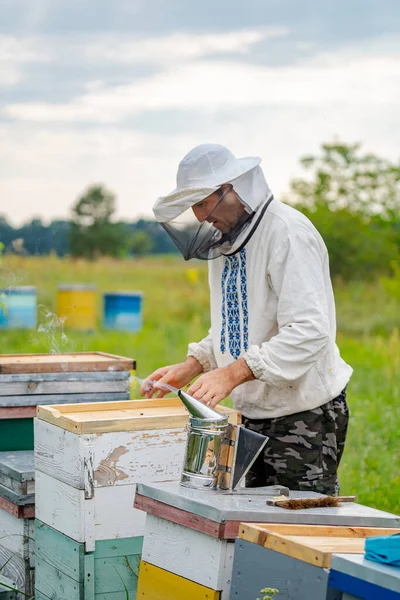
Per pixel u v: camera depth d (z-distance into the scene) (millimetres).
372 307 14812
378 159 21328
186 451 2664
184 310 16969
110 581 2805
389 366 8805
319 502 2520
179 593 2465
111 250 38969
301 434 3049
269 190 3016
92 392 3609
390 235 18984
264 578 2176
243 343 3102
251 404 3117
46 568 2959
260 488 2637
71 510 2787
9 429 3555
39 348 9766
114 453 2787
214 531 2326
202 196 2828
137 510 2840
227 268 3127
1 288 6043
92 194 40094
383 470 5457
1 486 3197
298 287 2891
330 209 19250
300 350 2857
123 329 14273
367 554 2006
